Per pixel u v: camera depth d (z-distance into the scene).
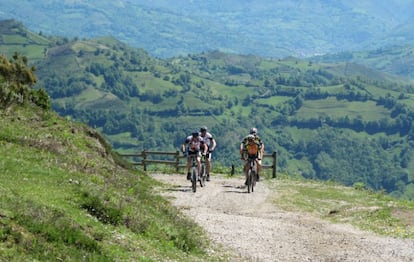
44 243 10.65
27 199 12.58
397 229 20.39
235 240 17.73
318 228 21.08
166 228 15.84
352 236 19.59
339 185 36.81
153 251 13.46
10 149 19.69
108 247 12.20
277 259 15.90
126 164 32.72
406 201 30.30
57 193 14.85
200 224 19.73
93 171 21.52
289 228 20.39
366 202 28.73
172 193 27.97
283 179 38.75
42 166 18.28
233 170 40.34
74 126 30.62
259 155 30.52
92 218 13.84
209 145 31.89
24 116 27.70
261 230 19.52
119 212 14.78
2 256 9.55
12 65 29.98
